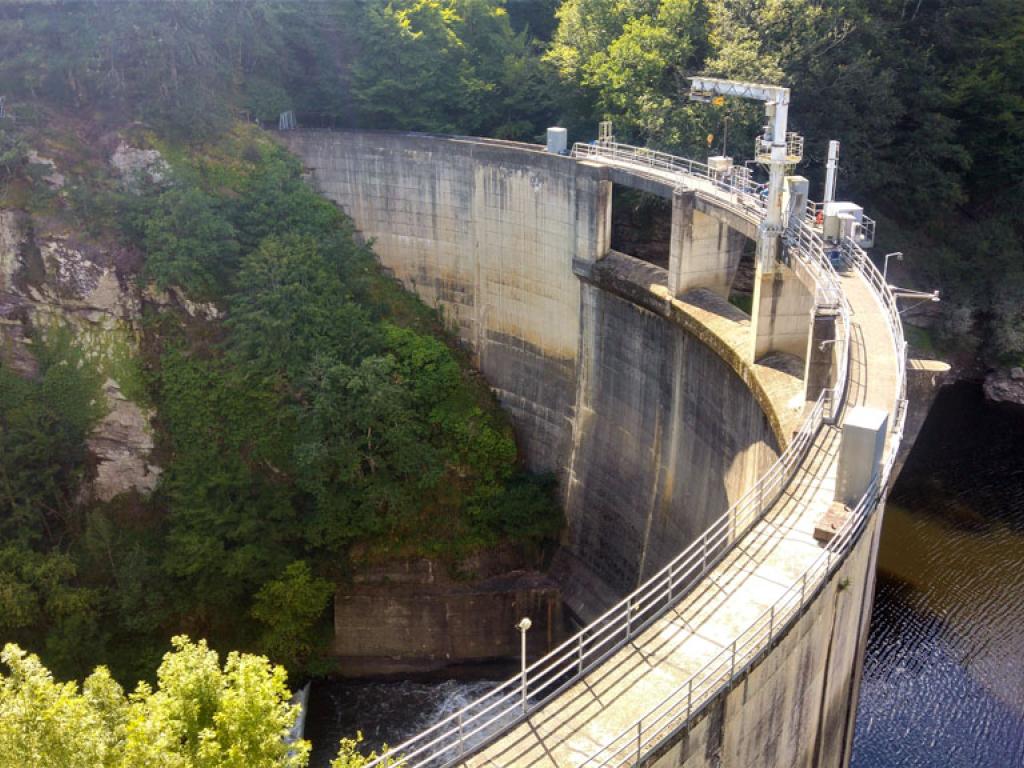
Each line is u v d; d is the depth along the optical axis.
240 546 55.34
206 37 66.25
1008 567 57.66
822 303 35.81
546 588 57.38
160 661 52.75
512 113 72.56
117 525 58.78
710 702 22.61
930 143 73.94
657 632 25.16
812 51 66.06
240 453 58.22
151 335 60.34
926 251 77.12
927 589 55.88
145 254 60.69
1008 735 46.59
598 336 57.22
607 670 23.92
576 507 59.94
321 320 59.94
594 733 21.98
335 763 25.06
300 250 62.28
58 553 53.31
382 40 68.12
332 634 55.97
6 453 56.91
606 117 65.31
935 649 51.62
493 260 63.59
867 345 37.53
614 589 56.25
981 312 78.81
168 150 63.72
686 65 66.12
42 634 51.31
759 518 29.59
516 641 56.94
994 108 76.50
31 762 19.39
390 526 57.66
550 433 62.31
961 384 78.31
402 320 67.00
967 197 77.12
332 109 72.38
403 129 70.94
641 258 68.81
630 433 55.31
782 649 25.30
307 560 56.47
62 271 60.06
